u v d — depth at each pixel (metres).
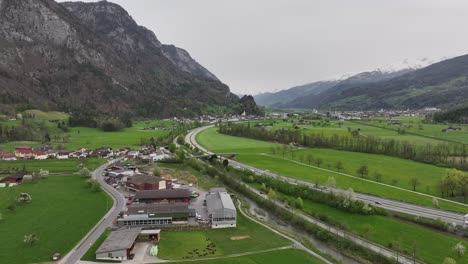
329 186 163.00
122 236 108.31
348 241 114.62
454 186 159.38
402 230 122.50
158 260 97.88
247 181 188.75
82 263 94.81
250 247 109.19
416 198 156.50
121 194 160.12
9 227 119.06
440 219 126.12
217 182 192.62
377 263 102.94
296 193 163.12
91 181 171.00
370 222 130.38
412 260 101.69
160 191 151.25
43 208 138.75
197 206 146.25
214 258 100.12
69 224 122.38
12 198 150.50
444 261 93.12
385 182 184.75
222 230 122.81
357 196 159.50
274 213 145.75
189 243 110.56
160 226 123.81
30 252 100.62
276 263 99.06
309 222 131.62
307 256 104.50
